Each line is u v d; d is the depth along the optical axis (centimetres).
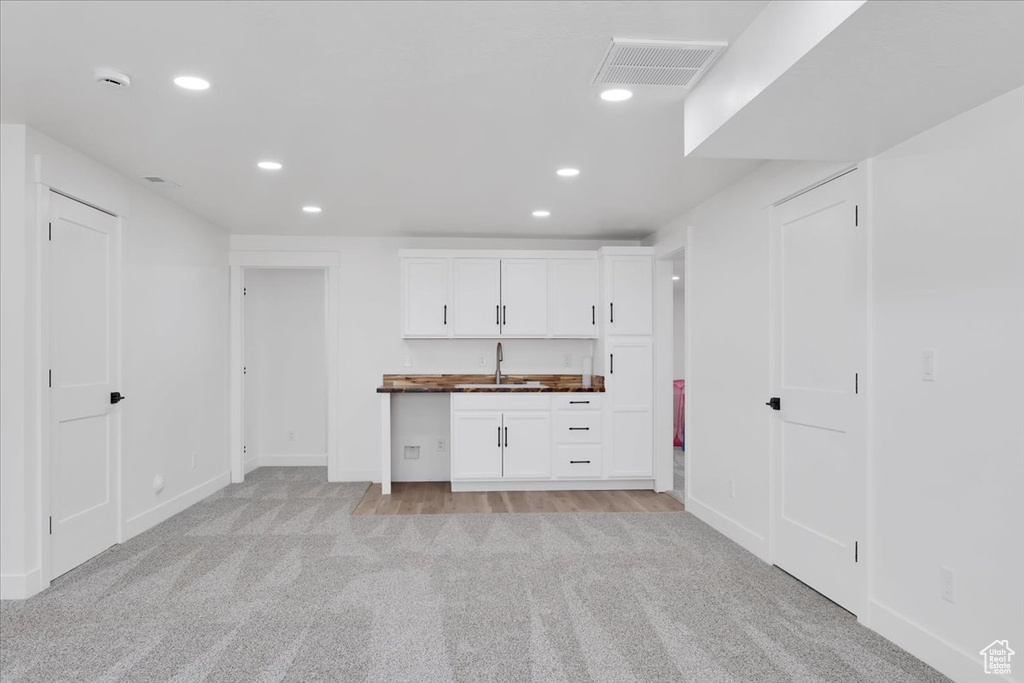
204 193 446
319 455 695
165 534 423
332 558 374
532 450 562
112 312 393
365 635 272
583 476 563
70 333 349
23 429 310
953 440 232
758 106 219
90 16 206
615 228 575
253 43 224
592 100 277
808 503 328
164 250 461
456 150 348
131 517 416
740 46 221
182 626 281
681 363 990
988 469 216
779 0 194
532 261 594
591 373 626
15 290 309
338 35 219
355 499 531
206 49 229
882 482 272
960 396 229
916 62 184
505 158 363
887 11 153
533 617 291
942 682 231
